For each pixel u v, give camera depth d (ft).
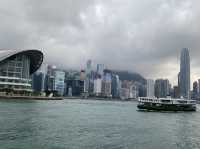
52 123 203.10
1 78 648.38
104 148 124.47
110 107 542.98
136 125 221.66
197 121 287.48
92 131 174.19
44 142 130.62
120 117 293.64
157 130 196.75
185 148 133.28
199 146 139.74
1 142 125.70
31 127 175.11
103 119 260.42
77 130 175.42
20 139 134.41
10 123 187.83
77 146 125.90
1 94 609.42
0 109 294.25
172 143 145.28
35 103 470.80
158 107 436.76
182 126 233.55
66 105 494.59
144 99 451.53
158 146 135.13
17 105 376.07
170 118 311.47
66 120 229.86
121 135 163.12
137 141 145.48
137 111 426.92
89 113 333.21
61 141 135.33
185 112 450.71
